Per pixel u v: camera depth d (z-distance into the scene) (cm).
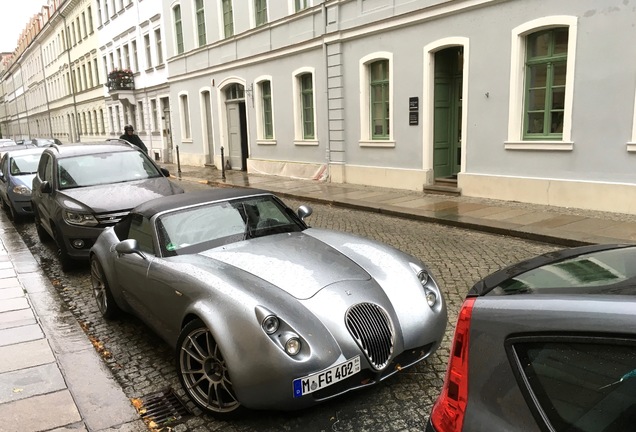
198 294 338
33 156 1266
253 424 323
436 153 1252
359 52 1374
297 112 1669
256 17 1812
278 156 1809
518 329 169
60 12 4566
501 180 1066
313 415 327
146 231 442
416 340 334
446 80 1236
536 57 992
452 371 190
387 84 1334
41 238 942
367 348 314
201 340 340
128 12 2977
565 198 956
